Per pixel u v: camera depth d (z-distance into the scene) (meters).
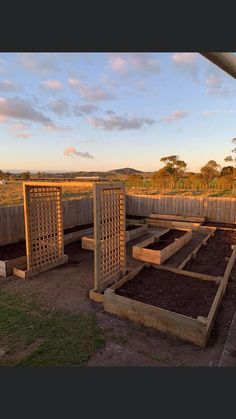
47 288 5.01
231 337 3.46
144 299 4.00
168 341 3.37
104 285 4.77
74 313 4.07
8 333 3.55
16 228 7.59
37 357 3.07
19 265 5.83
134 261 6.66
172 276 4.89
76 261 6.66
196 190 19.94
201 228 9.65
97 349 3.21
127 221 11.38
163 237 8.02
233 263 6.12
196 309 3.70
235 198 10.68
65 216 9.55
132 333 3.54
